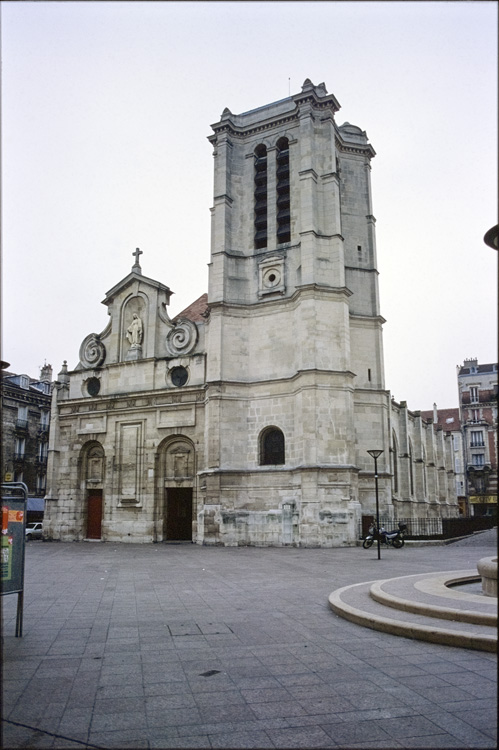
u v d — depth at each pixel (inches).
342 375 1386.6
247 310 1546.5
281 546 1360.7
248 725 258.7
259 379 1494.8
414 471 2167.8
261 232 1608.0
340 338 1414.9
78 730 252.8
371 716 267.6
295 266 1515.7
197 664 351.3
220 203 1608.0
